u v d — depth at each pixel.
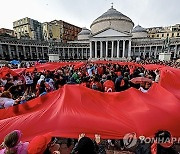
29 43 76.00
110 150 6.11
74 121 3.84
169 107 4.55
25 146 3.33
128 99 5.27
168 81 7.30
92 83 9.84
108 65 23.66
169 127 3.83
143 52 86.62
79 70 18.02
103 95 5.53
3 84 11.76
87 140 3.30
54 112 4.29
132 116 4.18
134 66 19.06
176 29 94.25
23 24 92.69
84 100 4.93
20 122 3.89
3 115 4.74
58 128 3.67
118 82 9.57
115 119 4.05
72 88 5.75
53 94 5.66
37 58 80.25
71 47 87.44
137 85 9.50
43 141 3.29
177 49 78.12
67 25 103.75
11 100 7.20
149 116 4.07
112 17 91.31
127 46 80.62
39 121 3.90
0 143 3.51
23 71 14.85
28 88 12.35
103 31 77.38
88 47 88.69
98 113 4.30
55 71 15.94
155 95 5.68
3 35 75.81
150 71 14.70
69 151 6.14
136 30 99.19
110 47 82.88
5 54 71.31
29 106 5.07
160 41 79.44
